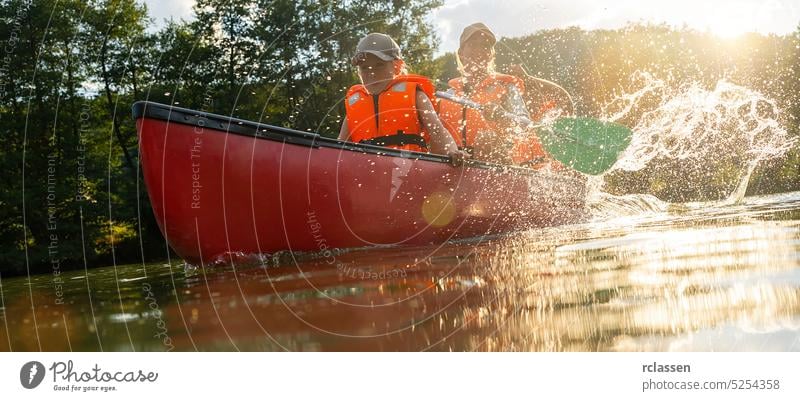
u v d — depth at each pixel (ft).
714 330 2.97
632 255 6.44
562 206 14.96
